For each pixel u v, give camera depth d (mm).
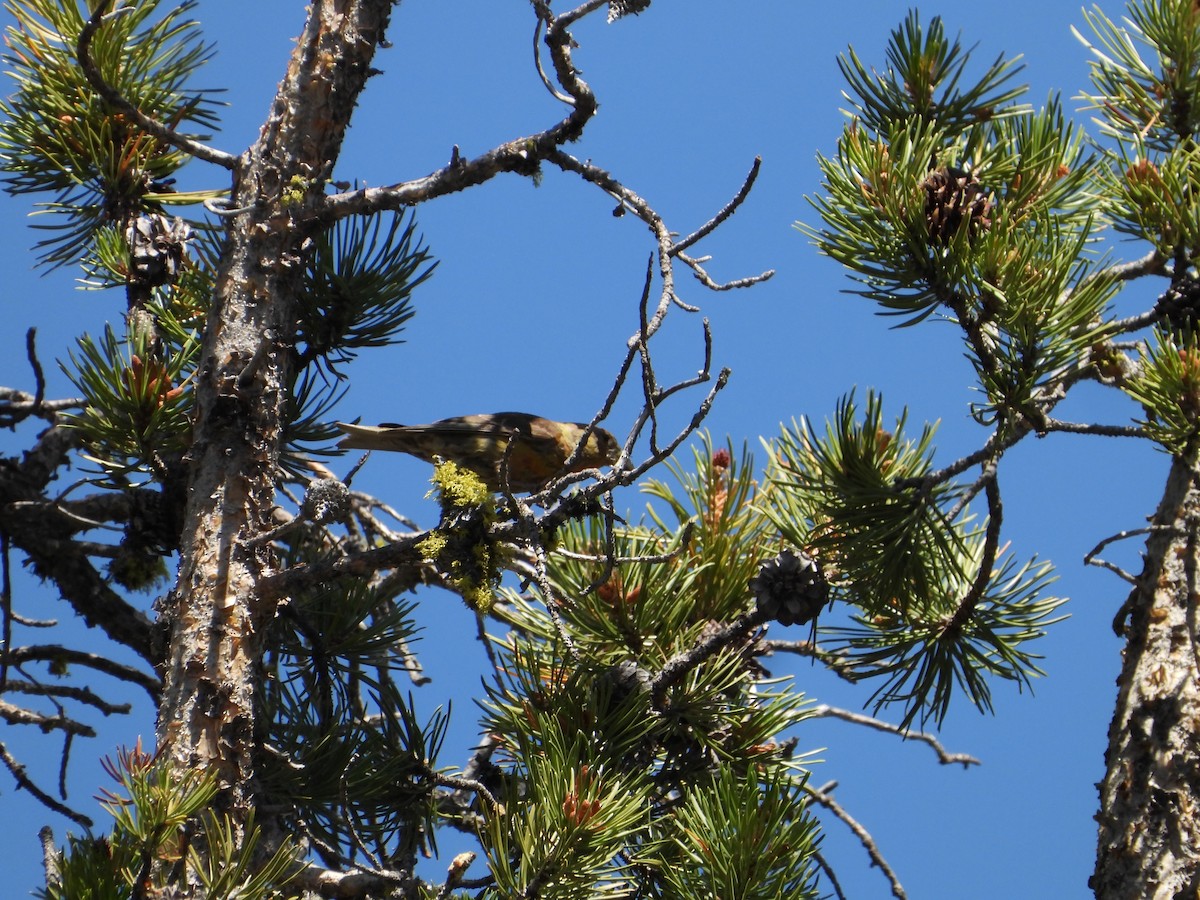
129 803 6352
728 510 8938
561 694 7699
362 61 8391
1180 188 8133
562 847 6531
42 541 9430
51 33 9883
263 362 7770
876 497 8062
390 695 8516
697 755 8164
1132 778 7500
